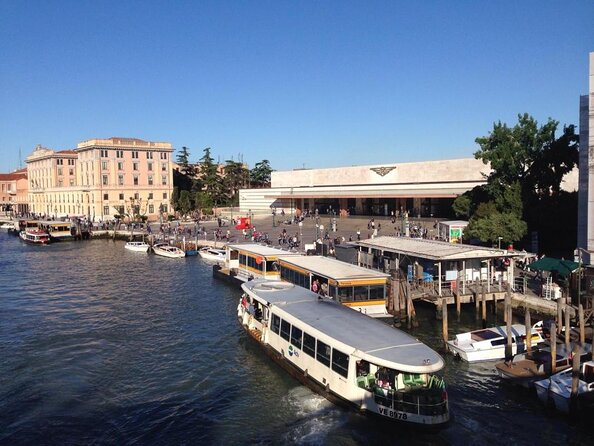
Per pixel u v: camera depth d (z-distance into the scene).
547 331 29.66
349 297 32.00
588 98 38.09
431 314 36.81
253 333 30.19
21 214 162.75
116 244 89.88
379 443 20.08
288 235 79.44
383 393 20.31
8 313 40.03
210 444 20.27
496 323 34.44
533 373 24.92
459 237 56.31
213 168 146.38
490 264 39.75
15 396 24.58
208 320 37.31
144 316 38.59
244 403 23.61
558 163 52.12
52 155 149.38
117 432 21.30
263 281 33.88
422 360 20.08
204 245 76.25
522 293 36.78
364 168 107.50
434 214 95.50
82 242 94.00
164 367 28.17
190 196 139.25
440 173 94.31
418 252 38.91
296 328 25.30
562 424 21.55
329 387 22.69
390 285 35.34
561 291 35.56
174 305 41.97
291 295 29.98
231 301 43.22
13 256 75.25
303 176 121.38
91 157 129.75
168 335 33.81
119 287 49.94
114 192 130.25
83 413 22.89
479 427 21.33
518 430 21.11
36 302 43.88
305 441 20.23
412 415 19.75
